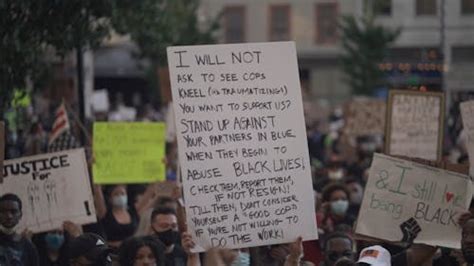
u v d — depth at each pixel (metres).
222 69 9.15
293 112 9.28
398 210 9.78
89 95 35.16
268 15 67.06
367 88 50.19
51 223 11.64
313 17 67.31
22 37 13.02
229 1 66.44
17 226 11.11
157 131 16.31
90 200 11.72
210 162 9.07
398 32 51.06
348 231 12.30
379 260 8.77
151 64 49.41
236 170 9.11
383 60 50.53
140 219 13.49
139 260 9.20
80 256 9.34
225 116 9.12
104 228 13.74
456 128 22.55
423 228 9.74
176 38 34.59
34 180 11.65
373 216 9.80
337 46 67.12
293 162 9.24
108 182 16.09
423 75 40.97
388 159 9.81
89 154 16.20
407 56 56.16
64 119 16.09
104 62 63.50
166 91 19.64
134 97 64.56
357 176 21.28
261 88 9.23
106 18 14.97
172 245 10.79
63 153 11.72
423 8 56.25
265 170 9.17
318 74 67.75
